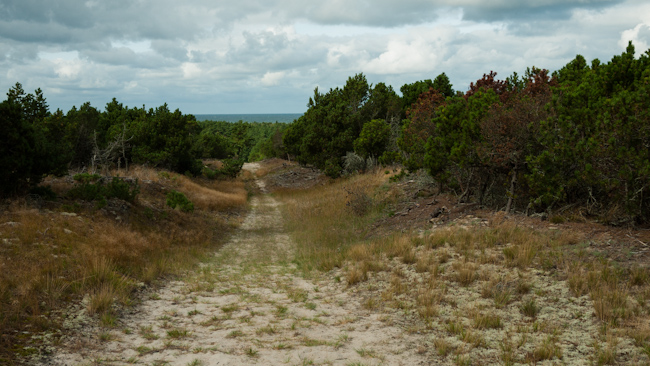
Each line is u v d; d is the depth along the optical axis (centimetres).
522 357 425
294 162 5441
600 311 504
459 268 756
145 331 533
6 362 391
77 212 1188
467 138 1191
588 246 786
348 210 1809
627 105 812
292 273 996
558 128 1003
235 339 511
